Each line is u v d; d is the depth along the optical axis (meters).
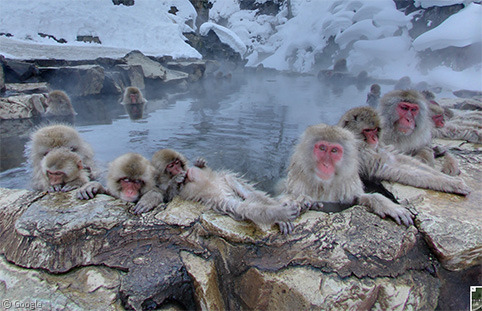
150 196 1.12
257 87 4.77
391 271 0.90
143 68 4.37
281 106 3.10
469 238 0.92
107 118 2.62
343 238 0.92
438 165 1.45
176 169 1.25
